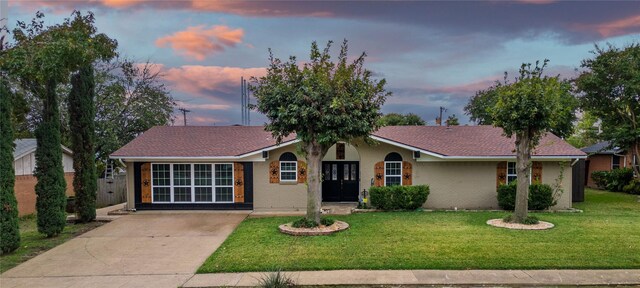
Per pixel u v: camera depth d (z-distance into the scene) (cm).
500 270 781
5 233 972
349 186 1734
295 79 1135
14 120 1380
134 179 1591
